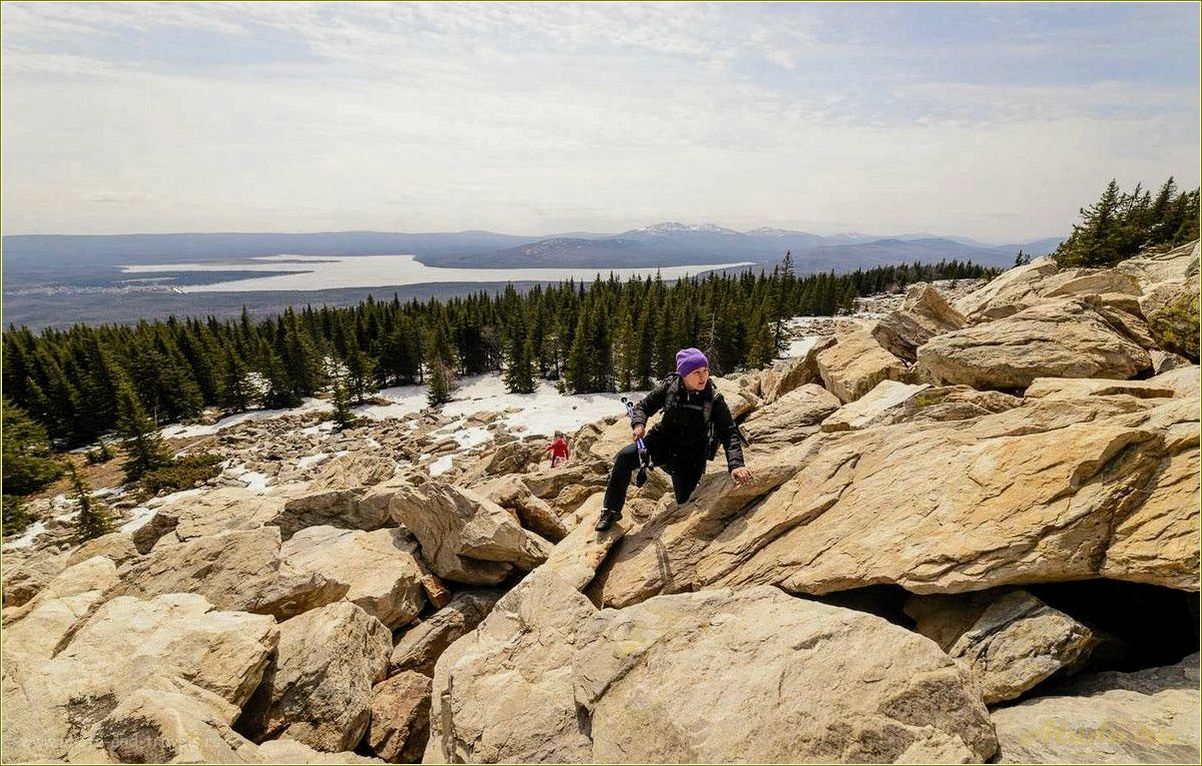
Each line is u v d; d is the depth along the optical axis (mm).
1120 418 4961
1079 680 3967
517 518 10719
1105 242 54781
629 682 4289
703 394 6688
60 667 5234
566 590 5844
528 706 4590
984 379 9031
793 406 11102
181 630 5848
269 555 8047
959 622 4426
